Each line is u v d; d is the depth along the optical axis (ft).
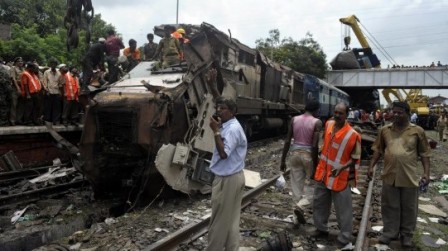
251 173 30.68
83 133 25.05
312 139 18.98
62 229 20.26
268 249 15.21
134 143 23.52
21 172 32.04
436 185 32.22
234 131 13.03
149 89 23.81
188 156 23.32
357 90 153.38
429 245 17.89
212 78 23.34
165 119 23.12
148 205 23.17
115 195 27.27
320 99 82.02
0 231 19.66
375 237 18.58
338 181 16.84
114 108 24.17
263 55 53.57
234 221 13.52
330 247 17.28
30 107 37.17
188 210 22.18
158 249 15.17
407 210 17.11
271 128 61.93
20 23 126.31
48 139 38.11
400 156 16.78
